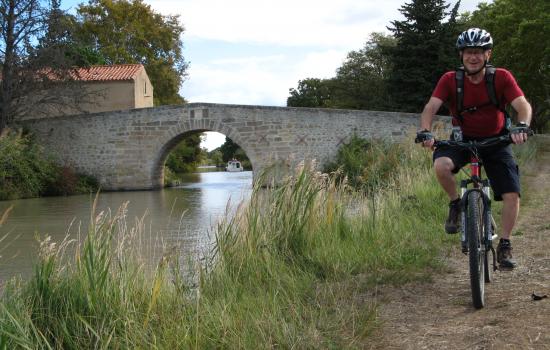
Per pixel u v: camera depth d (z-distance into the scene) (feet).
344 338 13.11
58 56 110.83
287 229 22.12
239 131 112.68
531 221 28.96
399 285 17.84
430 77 145.79
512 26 143.33
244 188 25.00
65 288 14.67
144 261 17.83
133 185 118.21
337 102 225.56
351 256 21.47
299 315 14.55
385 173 47.24
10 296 14.19
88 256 15.16
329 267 20.38
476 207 14.74
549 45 131.34
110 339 12.78
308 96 291.99
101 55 171.53
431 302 15.84
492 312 14.21
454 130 15.71
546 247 21.93
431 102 15.74
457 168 15.93
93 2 181.78
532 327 12.69
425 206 32.04
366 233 24.66
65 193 106.32
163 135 116.78
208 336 13.38
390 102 151.43
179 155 212.02
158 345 12.80
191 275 18.61
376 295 16.85
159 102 192.24
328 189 25.29
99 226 16.30
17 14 109.81
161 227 45.09
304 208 23.34
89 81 139.95
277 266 19.77
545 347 11.54
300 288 17.70
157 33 188.44
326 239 22.88
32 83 111.96
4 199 92.89
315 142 108.68
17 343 12.09
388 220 26.66
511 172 15.66
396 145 79.20
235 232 20.92
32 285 14.70
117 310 14.33
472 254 14.42
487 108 15.35
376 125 106.32
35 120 121.39
